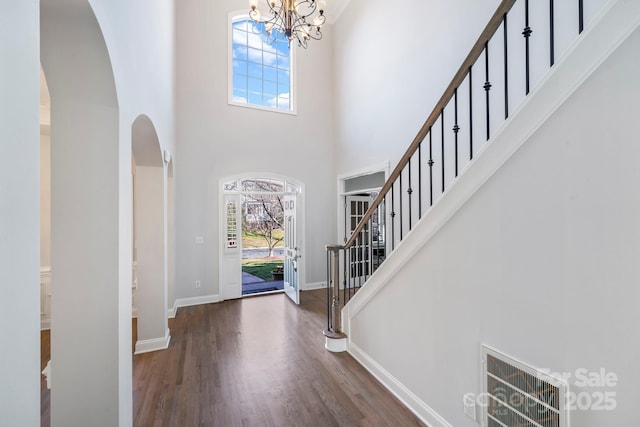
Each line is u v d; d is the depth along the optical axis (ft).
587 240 3.74
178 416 6.80
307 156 18.69
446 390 6.01
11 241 2.14
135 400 7.39
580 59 3.74
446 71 10.96
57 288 4.94
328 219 19.20
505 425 4.83
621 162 3.41
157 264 10.38
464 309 5.59
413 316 6.92
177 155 15.33
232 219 16.78
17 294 2.20
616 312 3.50
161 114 10.11
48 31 4.26
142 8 7.30
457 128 6.03
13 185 2.17
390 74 14.07
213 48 16.34
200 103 15.96
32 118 2.40
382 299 8.11
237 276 16.74
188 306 15.21
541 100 4.20
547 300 4.20
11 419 2.12
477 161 5.19
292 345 10.49
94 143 5.01
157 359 9.49
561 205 4.01
